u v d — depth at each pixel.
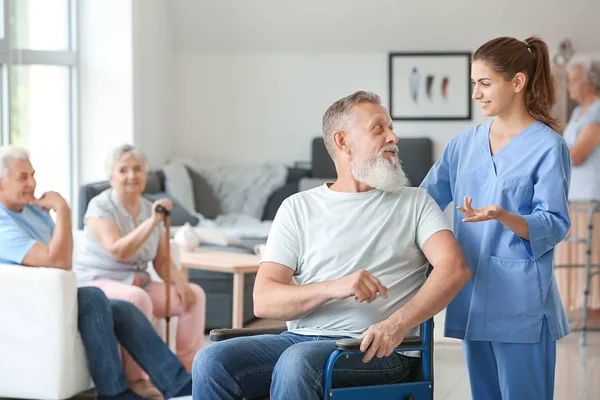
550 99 3.47
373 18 9.26
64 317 4.68
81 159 7.93
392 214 3.36
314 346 3.11
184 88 9.62
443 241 3.29
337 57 9.54
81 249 5.52
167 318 5.30
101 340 4.76
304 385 3.04
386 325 3.07
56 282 4.65
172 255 5.55
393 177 3.35
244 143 9.66
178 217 8.00
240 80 9.60
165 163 9.15
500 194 3.41
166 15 9.20
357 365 3.18
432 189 3.69
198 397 3.20
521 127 3.45
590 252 6.56
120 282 5.26
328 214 3.38
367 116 3.38
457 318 3.49
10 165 4.75
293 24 9.33
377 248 3.33
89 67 7.90
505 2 9.12
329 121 3.46
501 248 3.41
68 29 7.82
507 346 3.42
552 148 3.36
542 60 3.44
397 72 9.49
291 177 9.23
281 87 9.59
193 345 5.48
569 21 9.21
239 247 7.39
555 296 3.47
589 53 9.36
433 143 9.54
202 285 6.73
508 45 3.40
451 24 9.27
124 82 7.89
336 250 3.33
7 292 4.70
